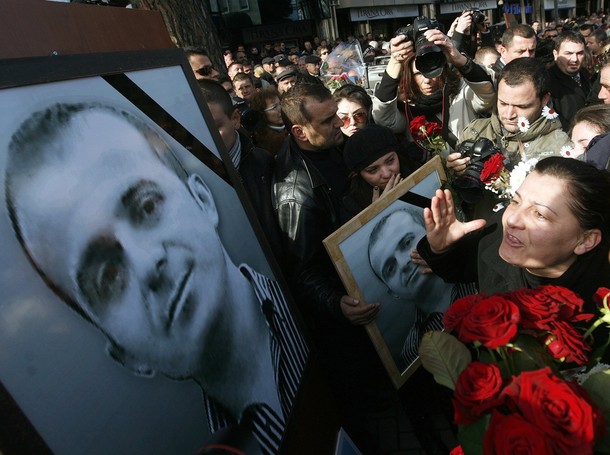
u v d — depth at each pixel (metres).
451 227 1.50
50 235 0.72
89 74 0.86
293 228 1.82
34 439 0.61
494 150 1.90
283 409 1.13
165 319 0.88
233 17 17.16
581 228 1.12
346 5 19.22
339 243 1.59
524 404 0.69
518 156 2.24
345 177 1.99
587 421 0.65
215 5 16.27
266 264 1.28
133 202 0.88
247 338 1.08
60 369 0.68
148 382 0.81
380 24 21.33
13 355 0.63
